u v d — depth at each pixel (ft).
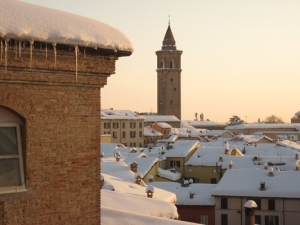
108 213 56.49
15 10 31.65
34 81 32.73
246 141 365.81
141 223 55.36
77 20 34.35
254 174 191.93
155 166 230.68
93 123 35.70
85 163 35.27
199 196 187.01
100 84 35.81
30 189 32.78
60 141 34.06
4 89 31.76
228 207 179.83
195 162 259.39
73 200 34.65
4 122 32.55
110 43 34.37
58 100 34.04
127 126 464.24
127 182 143.95
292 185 180.86
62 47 32.71
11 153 32.76
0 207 31.78
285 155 271.90
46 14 33.09
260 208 177.37
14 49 31.17
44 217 33.35
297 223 174.29
